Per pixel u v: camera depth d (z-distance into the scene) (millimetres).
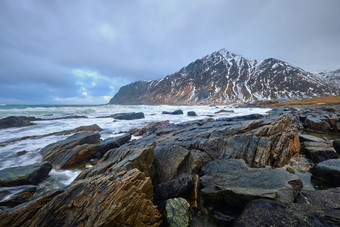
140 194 4969
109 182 4961
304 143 12383
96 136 16031
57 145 13539
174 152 8969
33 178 8688
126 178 5156
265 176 6652
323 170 7465
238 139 10703
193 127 15977
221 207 5902
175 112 47062
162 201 6285
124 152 8422
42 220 4238
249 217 4570
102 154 13305
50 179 9375
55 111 48688
